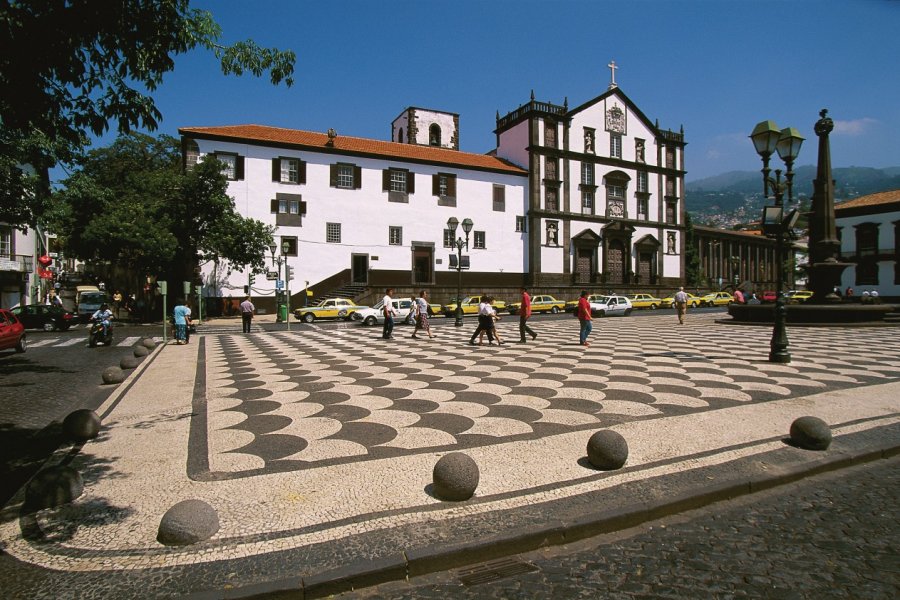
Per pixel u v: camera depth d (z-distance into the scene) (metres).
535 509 3.89
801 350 13.41
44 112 4.38
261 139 34.97
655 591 2.99
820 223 22.44
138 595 2.86
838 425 6.16
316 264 36.91
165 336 18.17
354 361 12.24
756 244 72.81
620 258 49.03
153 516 3.82
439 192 41.41
